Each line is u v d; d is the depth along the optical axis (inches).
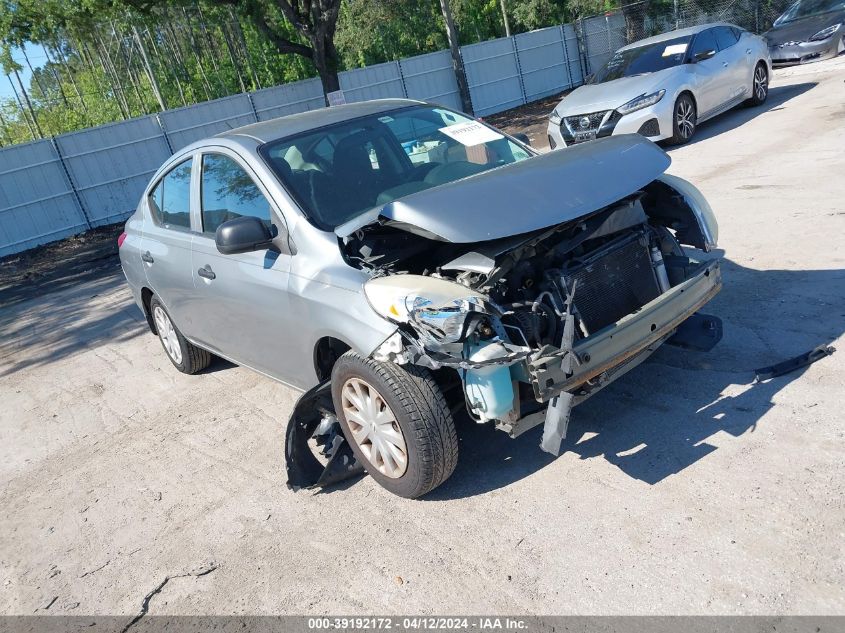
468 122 190.9
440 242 139.8
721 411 144.2
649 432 143.4
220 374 235.9
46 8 930.7
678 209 159.8
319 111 189.3
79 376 271.6
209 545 141.7
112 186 759.1
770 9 882.8
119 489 172.7
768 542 107.7
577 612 103.2
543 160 146.8
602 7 1211.9
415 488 133.5
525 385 127.3
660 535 114.3
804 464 122.9
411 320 120.5
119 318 351.9
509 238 128.6
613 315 138.5
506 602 108.4
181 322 215.0
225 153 174.9
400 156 170.1
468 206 125.9
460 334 115.5
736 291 198.4
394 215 126.5
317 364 152.1
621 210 143.2
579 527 121.0
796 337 166.4
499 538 123.2
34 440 216.8
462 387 134.6
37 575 145.0
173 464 179.3
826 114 403.9
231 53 1642.5
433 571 119.0
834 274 194.9
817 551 103.8
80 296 434.9
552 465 140.6
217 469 171.8
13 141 1624.0
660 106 407.5
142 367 264.2
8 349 341.4
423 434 127.3
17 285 533.6
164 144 786.2
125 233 240.2
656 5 970.7
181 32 1967.3
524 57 1023.6
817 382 145.7
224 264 172.7
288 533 139.6
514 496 133.7
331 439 152.4
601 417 153.3
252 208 163.8
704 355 168.1
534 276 134.2
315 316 142.3
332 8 831.7
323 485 148.3
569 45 1067.3
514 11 1327.5
